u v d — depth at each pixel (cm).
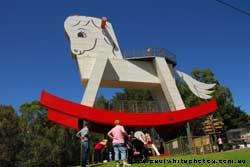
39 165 4681
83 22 2622
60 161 4975
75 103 2209
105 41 2638
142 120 2391
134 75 2683
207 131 3183
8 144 4288
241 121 5528
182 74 2905
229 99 5278
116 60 2650
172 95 2617
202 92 2888
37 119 5531
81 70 2470
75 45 2527
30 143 4747
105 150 2317
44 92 2145
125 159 1186
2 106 4575
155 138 3055
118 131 1198
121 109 2700
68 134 5253
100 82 2461
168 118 2450
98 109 2277
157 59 2711
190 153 2469
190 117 2500
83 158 1252
